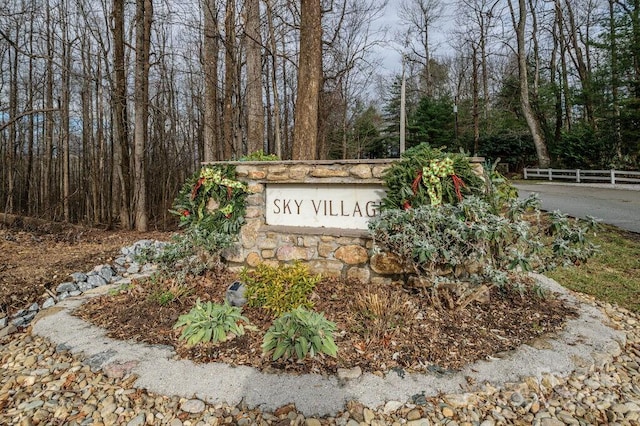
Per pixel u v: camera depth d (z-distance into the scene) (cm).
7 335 371
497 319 314
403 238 304
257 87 906
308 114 575
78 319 340
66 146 1276
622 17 1748
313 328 262
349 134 2417
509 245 321
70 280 507
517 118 2453
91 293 423
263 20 1052
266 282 354
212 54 1047
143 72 1024
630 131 1667
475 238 287
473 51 2472
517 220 322
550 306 351
